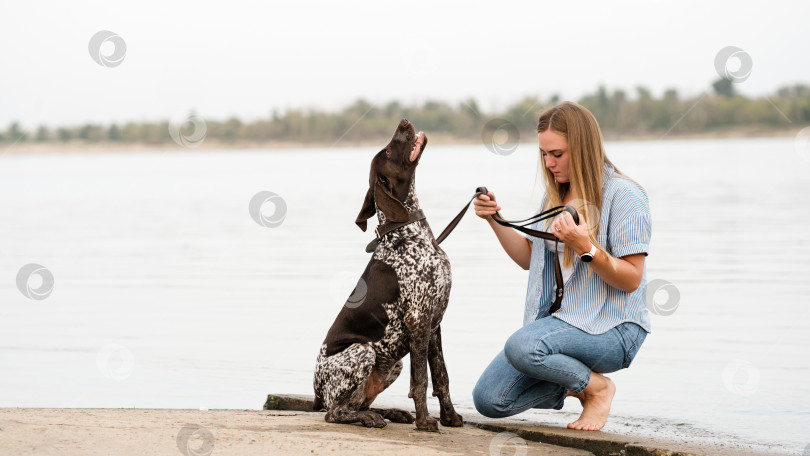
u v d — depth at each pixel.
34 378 6.25
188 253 13.95
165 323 8.31
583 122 4.41
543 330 4.38
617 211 4.41
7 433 3.87
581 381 4.41
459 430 4.59
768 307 8.41
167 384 6.06
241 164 54.91
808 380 5.79
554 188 4.66
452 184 26.64
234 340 7.52
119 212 22.30
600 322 4.42
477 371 6.30
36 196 28.81
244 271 11.83
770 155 42.62
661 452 4.05
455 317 8.21
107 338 7.64
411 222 4.55
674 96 59.16
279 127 65.56
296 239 15.43
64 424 4.14
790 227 15.02
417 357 4.49
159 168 52.41
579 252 4.16
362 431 4.31
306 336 7.67
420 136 4.54
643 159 40.88
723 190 22.84
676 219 16.72
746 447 4.27
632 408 5.21
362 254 13.24
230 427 4.28
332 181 32.38
